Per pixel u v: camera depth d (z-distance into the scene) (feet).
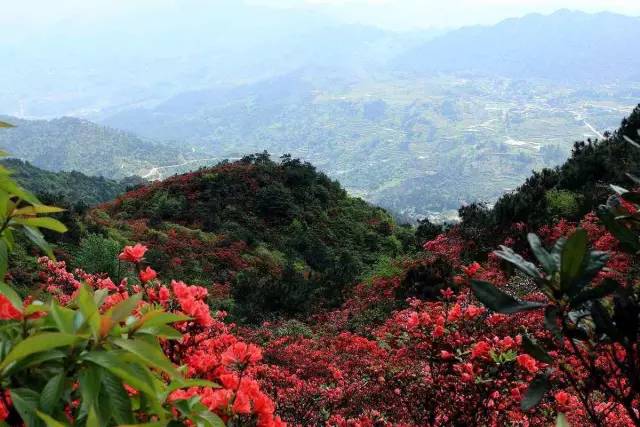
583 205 46.34
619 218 4.93
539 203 48.34
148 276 8.70
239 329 34.65
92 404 3.26
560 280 4.17
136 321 4.16
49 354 3.42
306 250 94.73
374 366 19.90
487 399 10.66
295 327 37.19
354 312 40.96
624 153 57.57
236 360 7.31
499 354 10.55
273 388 18.44
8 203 4.60
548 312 4.28
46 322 3.96
